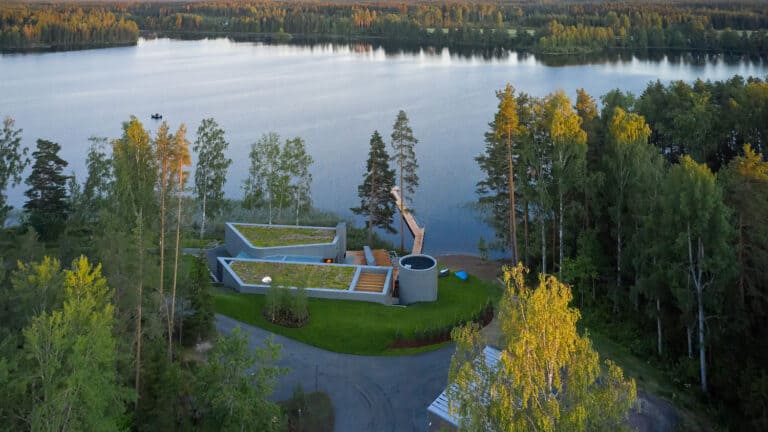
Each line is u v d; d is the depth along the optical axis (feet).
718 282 139.23
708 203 137.90
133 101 543.80
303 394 126.93
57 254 153.99
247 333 110.11
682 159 150.82
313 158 373.61
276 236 214.69
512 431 72.02
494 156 219.41
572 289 185.06
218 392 101.35
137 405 106.11
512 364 73.97
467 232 265.54
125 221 148.15
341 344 152.66
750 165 148.66
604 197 182.91
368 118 481.05
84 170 346.54
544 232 195.83
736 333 142.20
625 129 175.63
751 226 142.72
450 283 197.77
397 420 124.47
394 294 190.08
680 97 274.77
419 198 306.76
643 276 158.92
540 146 191.72
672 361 151.94
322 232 220.23
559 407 73.77
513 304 78.74
